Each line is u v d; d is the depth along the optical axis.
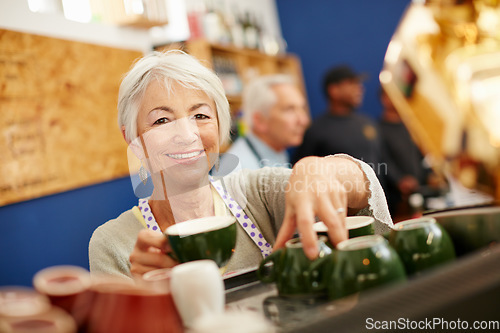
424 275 0.57
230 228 0.76
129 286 0.48
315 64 5.40
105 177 2.81
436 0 2.64
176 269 0.53
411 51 2.91
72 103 2.69
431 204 2.84
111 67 2.98
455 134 2.70
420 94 2.90
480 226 0.68
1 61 2.33
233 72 4.31
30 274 2.32
